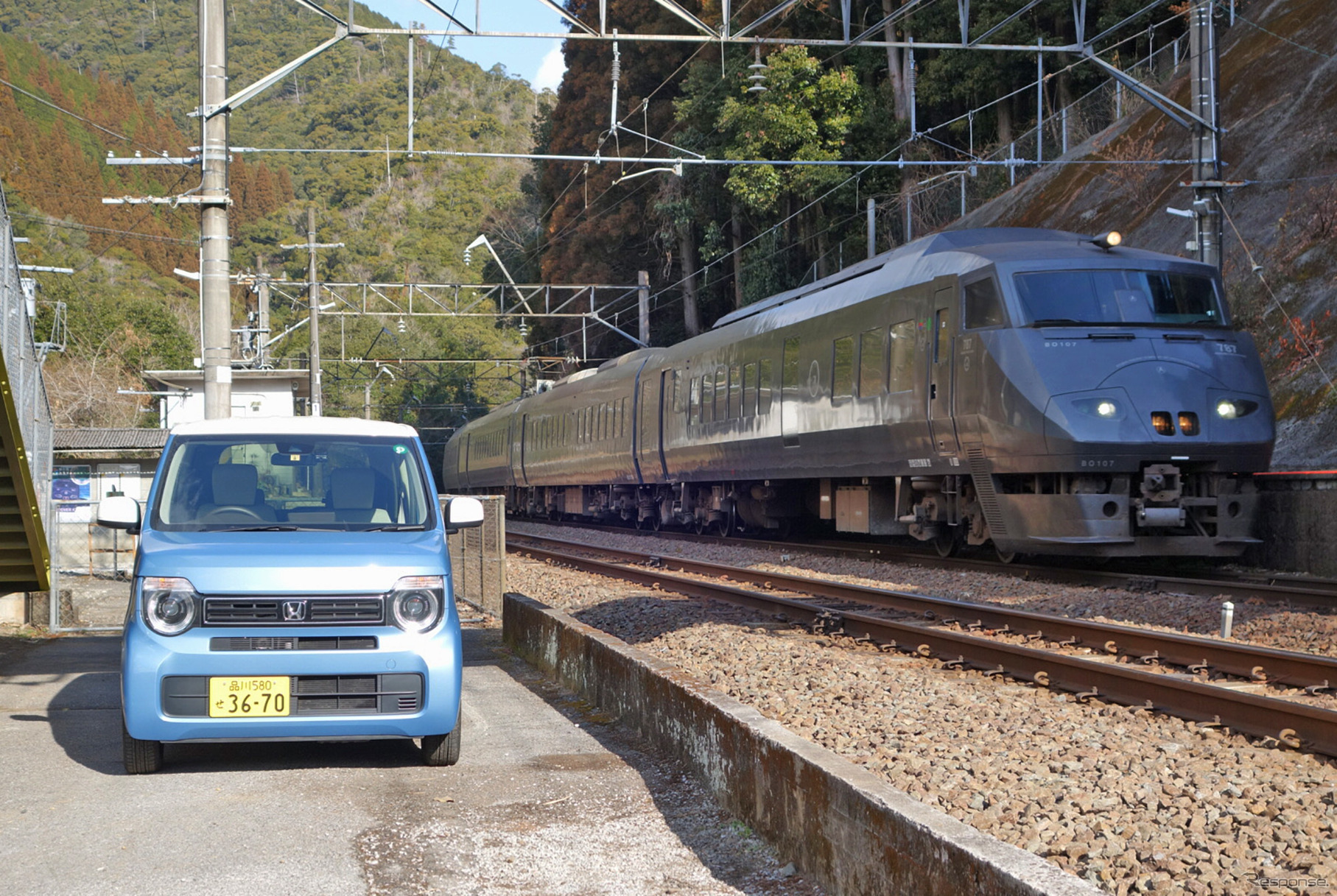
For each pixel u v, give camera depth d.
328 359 43.66
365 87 131.88
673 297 50.88
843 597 12.98
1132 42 38.91
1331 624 9.36
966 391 13.93
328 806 5.62
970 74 38.62
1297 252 22.92
